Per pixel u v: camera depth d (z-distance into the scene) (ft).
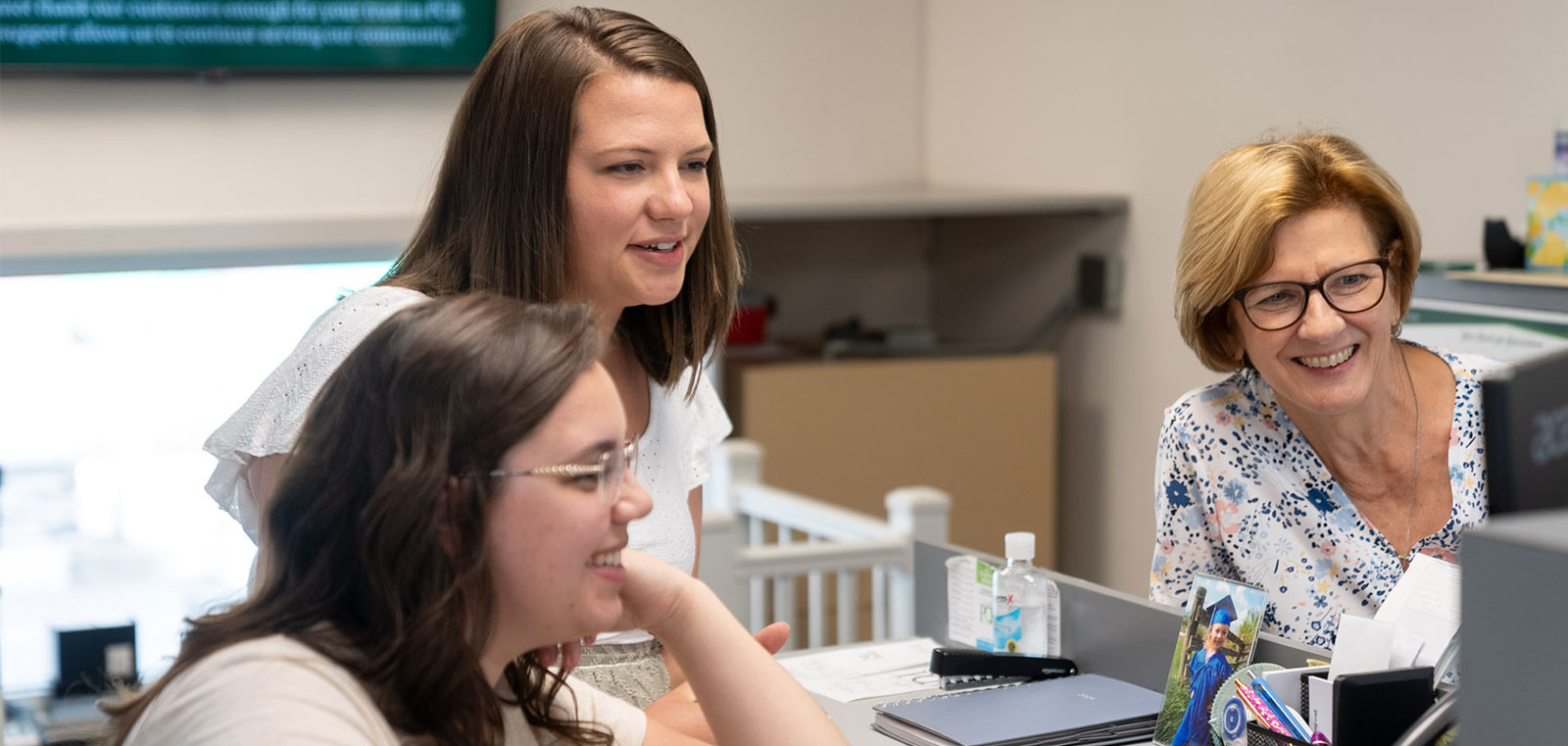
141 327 15.48
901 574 10.44
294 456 3.59
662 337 5.83
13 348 15.15
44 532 15.47
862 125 17.31
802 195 15.89
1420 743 3.91
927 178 17.70
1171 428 5.81
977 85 16.70
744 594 10.02
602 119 5.24
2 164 14.07
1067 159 15.33
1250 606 4.96
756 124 16.74
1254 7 12.82
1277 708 4.47
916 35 17.52
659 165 5.32
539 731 4.20
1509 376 3.28
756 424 15.07
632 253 5.34
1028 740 4.93
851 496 15.37
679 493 6.03
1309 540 5.56
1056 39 15.37
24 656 15.26
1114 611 5.57
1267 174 5.14
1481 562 3.11
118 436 15.64
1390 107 11.60
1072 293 15.44
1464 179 10.99
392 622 3.45
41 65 13.87
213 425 15.84
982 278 17.13
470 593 3.51
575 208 5.29
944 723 5.07
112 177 14.40
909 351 15.78
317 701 3.29
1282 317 5.17
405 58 14.93
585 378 3.58
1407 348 5.63
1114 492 15.10
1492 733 3.10
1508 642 3.06
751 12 16.57
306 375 4.83
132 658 13.88
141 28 14.11
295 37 14.57
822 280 17.75
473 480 3.46
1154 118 14.07
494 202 5.31
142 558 15.85
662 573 4.32
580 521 3.53
